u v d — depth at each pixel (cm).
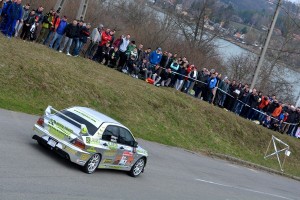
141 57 3219
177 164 2267
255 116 3753
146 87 3067
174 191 1731
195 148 2856
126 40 3128
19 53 2395
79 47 2878
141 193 1534
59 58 2678
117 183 1551
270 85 6625
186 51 5572
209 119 3284
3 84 2144
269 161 3428
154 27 5741
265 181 2750
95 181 1468
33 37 2783
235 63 6438
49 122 1507
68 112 1577
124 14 6091
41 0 4362
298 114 4022
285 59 6700
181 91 3412
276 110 3812
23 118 1914
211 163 2664
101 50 3077
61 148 1455
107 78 2820
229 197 1967
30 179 1245
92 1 5156
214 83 3459
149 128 2703
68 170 1461
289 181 3112
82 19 3114
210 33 6381
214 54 6362
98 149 1509
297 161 3744
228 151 3123
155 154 2294
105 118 1622
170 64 3294
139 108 2788
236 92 3588
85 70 2742
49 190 1213
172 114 3027
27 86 2233
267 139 3619
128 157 1673
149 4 6488
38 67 2367
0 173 1207
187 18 6219
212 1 6162
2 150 1402
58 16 2817
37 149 1549
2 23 2570
